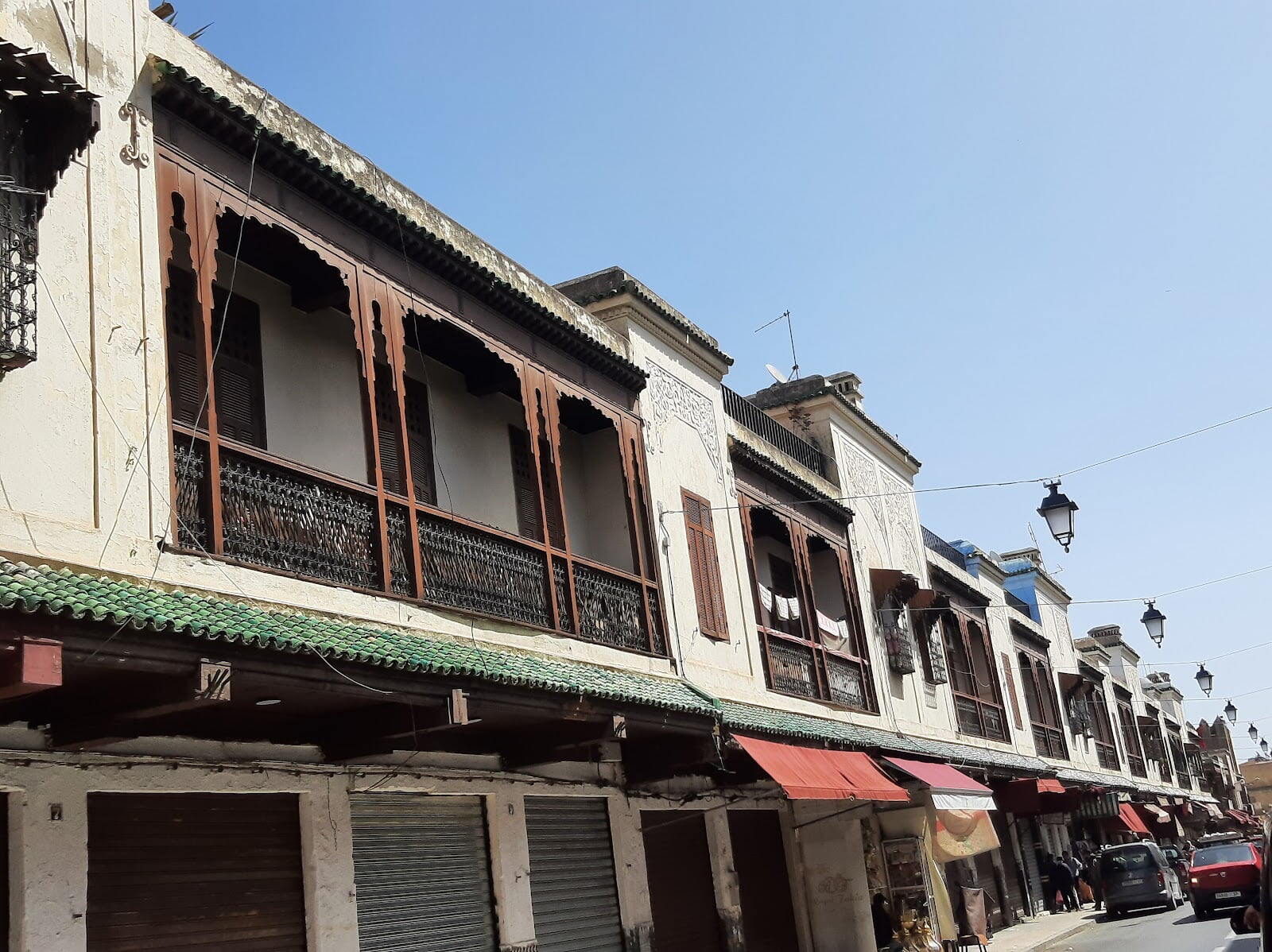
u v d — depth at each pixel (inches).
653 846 553.9
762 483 742.5
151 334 324.8
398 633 370.9
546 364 521.7
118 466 304.5
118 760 307.9
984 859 1076.5
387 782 397.7
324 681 309.0
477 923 429.4
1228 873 956.0
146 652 263.1
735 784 611.2
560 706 402.0
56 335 298.0
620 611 538.0
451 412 534.3
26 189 272.5
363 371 401.4
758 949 649.6
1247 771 4448.8
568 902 478.0
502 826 446.9
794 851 719.1
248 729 347.6
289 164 383.6
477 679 359.3
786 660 701.9
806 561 776.3
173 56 358.3
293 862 359.9
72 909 285.7
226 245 412.5
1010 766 1021.2
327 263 398.6
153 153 339.6
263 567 338.3
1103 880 1143.6
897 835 776.9
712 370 709.9
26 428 285.0
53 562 280.7
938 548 1217.4
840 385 990.4
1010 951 825.5
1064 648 1641.2
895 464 1039.0
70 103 276.4
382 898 390.0
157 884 315.6
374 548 386.6
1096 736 1715.1
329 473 410.0
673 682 548.1
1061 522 642.2
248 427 423.2
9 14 307.7
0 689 238.5
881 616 892.6
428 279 448.5
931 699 967.6
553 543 563.5
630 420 588.4
